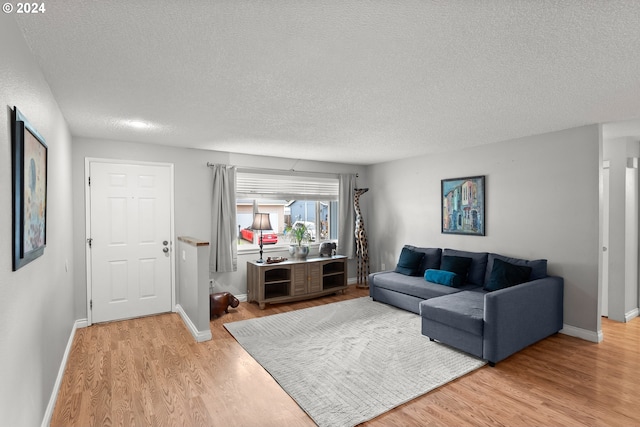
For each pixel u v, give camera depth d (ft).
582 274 11.88
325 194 19.90
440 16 5.23
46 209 7.27
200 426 7.18
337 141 14.19
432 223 17.13
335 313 14.78
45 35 5.69
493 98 9.03
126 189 14.08
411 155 17.52
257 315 14.66
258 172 17.34
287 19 5.30
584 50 6.36
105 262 13.67
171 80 7.73
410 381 8.96
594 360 10.22
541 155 12.94
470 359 10.23
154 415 7.53
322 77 7.63
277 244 18.71
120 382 8.93
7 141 4.72
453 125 11.76
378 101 9.25
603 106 9.71
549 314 11.63
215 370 9.63
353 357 10.40
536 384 8.86
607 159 14.08
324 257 18.37
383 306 15.79
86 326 13.23
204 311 11.87
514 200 13.78
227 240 16.08
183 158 15.30
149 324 13.47
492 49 6.33
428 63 6.92
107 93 8.48
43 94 7.28
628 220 13.98
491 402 8.04
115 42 5.99
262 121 11.14
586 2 4.86
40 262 6.87
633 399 8.12
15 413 5.07
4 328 4.56
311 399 8.14
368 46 6.21
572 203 12.12
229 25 5.48
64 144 10.53
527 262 12.69
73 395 8.30
